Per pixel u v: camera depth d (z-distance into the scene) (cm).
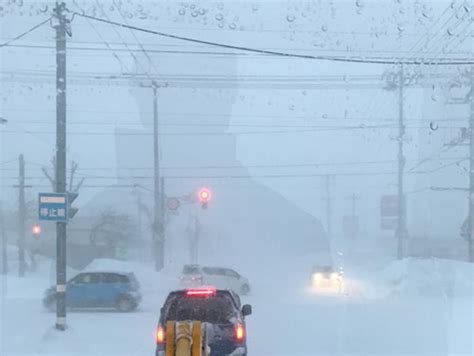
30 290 2414
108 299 2200
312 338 1398
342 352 1248
